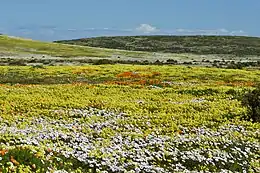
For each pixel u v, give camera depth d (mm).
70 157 16406
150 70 67875
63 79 54438
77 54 140250
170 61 115000
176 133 22766
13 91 34469
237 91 37844
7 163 12938
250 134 23828
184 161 18062
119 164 16562
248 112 28250
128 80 54625
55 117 25031
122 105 29594
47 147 16734
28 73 59875
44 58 115812
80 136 20344
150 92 37656
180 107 30188
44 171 13609
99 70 65750
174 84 48688
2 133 18422
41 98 30844
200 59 141375
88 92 35875
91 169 15500
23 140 17359
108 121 24562
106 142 19656
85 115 26000
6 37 183750
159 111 28938
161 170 16422
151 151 18766
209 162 18422
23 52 135875
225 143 21469
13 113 25250
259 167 18625
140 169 16328
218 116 27844
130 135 21469
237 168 18359
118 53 156750
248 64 113500
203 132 23500
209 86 45094
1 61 96438
